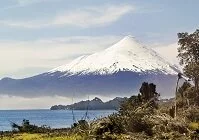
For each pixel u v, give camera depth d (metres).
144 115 30.86
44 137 30.78
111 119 29.55
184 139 27.95
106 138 27.88
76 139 28.75
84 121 31.83
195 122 36.09
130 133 28.94
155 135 28.64
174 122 30.06
